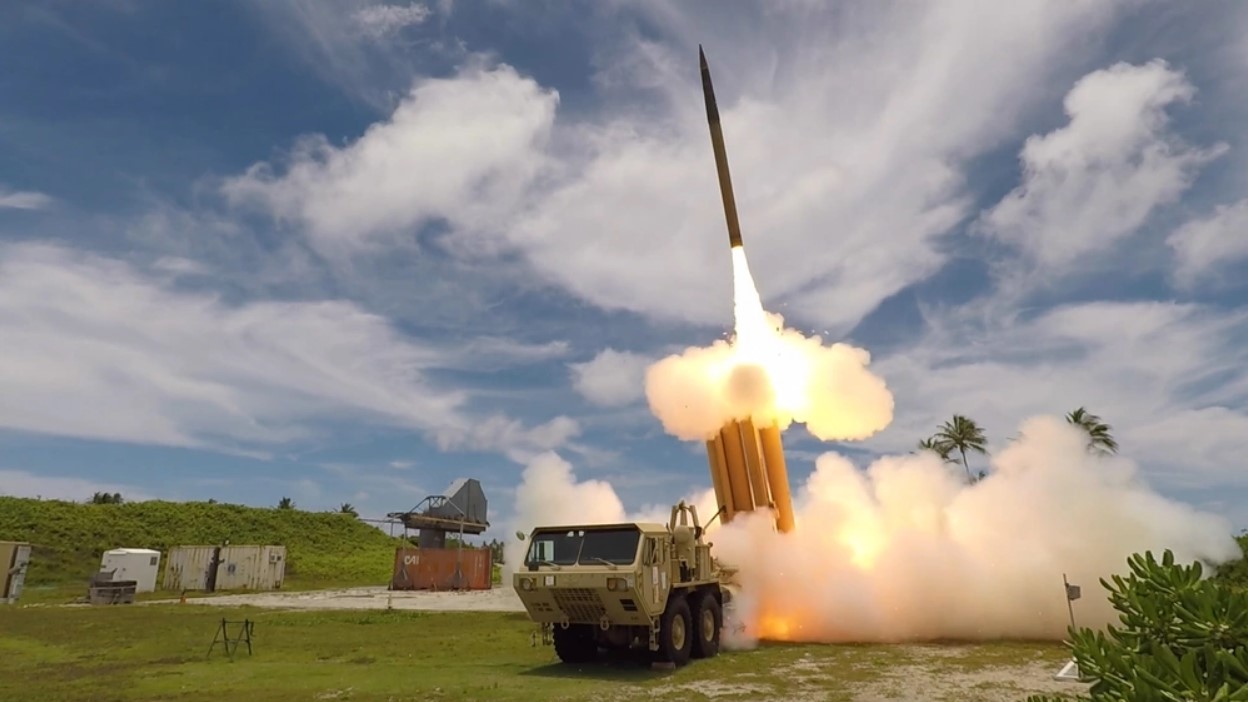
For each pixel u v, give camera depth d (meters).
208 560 47.22
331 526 70.06
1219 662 3.58
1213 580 4.17
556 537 14.82
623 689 11.94
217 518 65.00
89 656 16.77
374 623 24.09
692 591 15.87
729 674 13.50
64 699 11.59
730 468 20.41
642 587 13.77
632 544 14.09
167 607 31.91
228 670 14.31
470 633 21.11
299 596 39.91
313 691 11.96
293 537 65.50
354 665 14.95
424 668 14.41
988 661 15.07
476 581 46.94
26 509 57.62
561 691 11.77
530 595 14.31
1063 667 14.04
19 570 36.44
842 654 16.17
